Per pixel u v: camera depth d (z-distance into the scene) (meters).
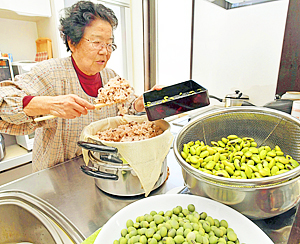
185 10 2.04
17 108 0.72
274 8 1.46
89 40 0.88
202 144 0.72
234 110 0.77
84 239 0.52
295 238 0.50
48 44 2.01
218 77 1.89
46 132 1.03
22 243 0.68
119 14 2.59
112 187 0.66
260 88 1.66
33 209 0.62
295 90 1.44
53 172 0.85
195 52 2.00
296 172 0.46
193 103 0.66
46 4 1.86
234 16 1.66
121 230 0.49
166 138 0.66
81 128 1.03
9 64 1.68
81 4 0.87
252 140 0.74
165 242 0.44
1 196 0.68
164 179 0.73
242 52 1.69
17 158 1.82
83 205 0.64
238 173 0.57
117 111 1.16
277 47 1.50
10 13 1.72
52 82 0.93
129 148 0.58
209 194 0.54
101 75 1.13
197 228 0.47
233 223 0.49
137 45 2.67
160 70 2.52
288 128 0.66
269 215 0.51
